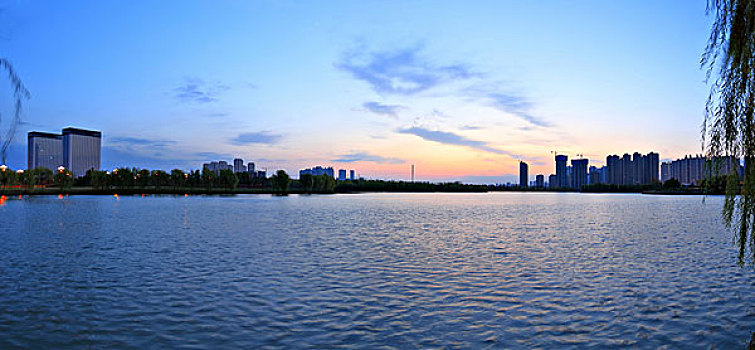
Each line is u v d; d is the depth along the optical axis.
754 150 8.33
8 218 44.84
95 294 14.34
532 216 53.19
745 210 8.65
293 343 10.24
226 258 21.19
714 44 8.70
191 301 13.55
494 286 15.65
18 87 7.57
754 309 12.85
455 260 20.92
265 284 15.80
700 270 18.55
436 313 12.49
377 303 13.42
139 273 17.59
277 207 69.00
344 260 20.80
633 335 10.81
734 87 8.48
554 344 10.24
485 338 10.59
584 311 12.70
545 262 20.48
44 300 13.62
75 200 90.88
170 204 76.25
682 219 48.00
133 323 11.57
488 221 45.25
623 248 25.23
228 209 62.44
